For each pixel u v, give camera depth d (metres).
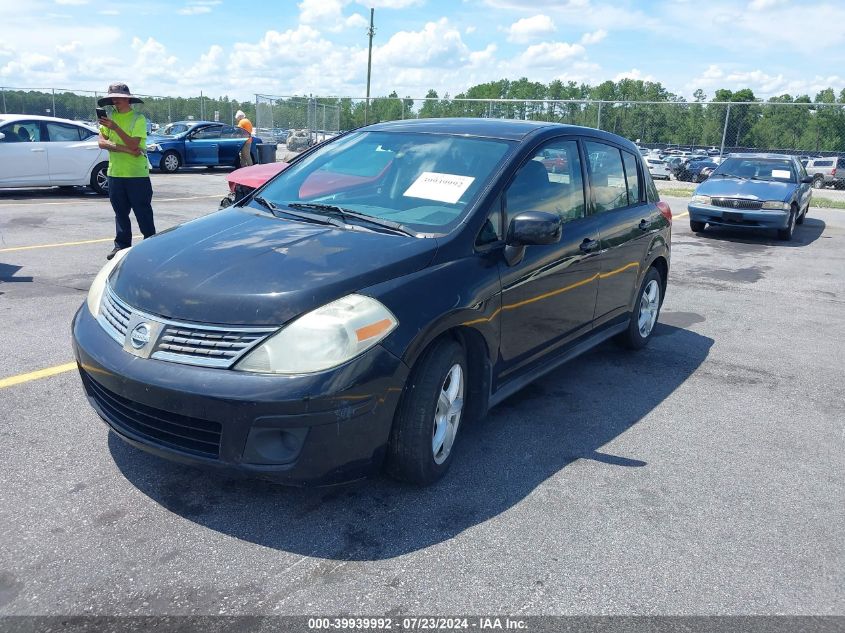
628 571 2.78
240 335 2.76
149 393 2.78
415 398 3.08
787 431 4.26
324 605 2.50
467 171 3.84
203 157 21.36
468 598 2.58
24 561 2.64
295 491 3.22
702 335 6.31
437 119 4.62
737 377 5.21
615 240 4.76
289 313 2.78
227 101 35.53
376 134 4.44
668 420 4.34
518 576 2.71
